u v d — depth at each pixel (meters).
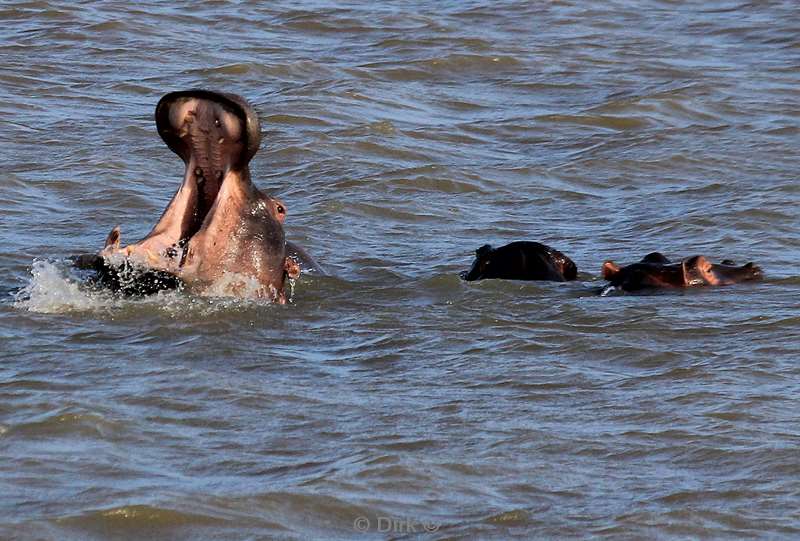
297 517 13.98
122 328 20.45
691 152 37.09
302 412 16.98
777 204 31.33
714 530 13.84
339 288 23.78
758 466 15.38
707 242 28.41
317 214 30.33
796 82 45.91
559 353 19.89
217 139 20.89
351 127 38.41
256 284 21.72
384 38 50.97
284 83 43.84
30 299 21.56
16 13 50.72
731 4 58.97
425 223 30.38
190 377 18.14
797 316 21.66
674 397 17.72
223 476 14.91
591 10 57.09
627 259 27.36
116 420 16.41
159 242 21.36
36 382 17.80
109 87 42.28
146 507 13.91
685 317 21.77
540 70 47.38
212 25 51.91
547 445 16.02
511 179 34.44
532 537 13.62
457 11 56.38
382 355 19.72
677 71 47.59
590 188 34.19
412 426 16.56
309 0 56.84
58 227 28.30
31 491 14.32
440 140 38.34
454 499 14.51
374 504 14.31
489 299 23.11
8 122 37.44
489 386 18.25
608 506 14.38
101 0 53.62
